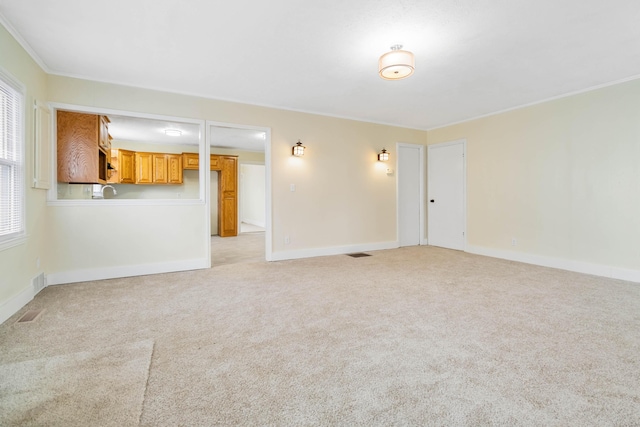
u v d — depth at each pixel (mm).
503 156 4910
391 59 2773
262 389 1583
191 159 7695
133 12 2363
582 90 3984
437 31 2611
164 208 4031
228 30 2617
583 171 3998
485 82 3746
